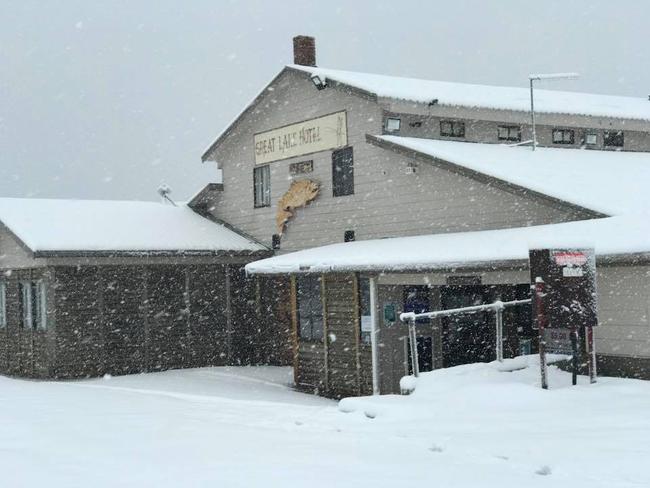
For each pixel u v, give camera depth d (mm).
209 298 21984
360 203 19859
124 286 20547
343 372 17141
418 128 20438
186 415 10797
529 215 15414
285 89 22500
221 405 12375
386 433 8836
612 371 11664
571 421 8758
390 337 16453
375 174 19391
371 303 16016
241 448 7730
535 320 10617
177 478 6176
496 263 13008
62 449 7621
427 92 20938
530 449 7422
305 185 21547
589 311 10320
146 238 21250
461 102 20781
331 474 6352
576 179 16359
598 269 11945
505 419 9156
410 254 15023
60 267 19594
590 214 13992
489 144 21109
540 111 22562
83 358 19766
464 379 11344
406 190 18422
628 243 11273
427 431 8805
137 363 20594
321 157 21219
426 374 11867
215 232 23312
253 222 23688
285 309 21891
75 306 19766
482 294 17672
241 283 22641
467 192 16797
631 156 22078
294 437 8562
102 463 6844
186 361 21469
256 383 19031
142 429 9172
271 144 23031
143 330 20766
